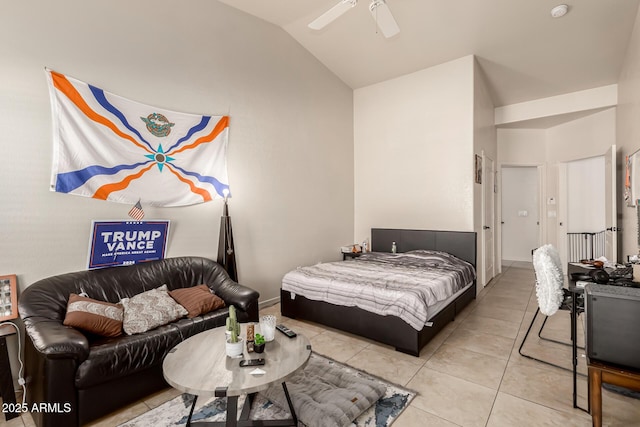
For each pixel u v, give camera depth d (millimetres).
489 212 5223
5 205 2279
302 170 4555
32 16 2367
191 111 3311
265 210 4039
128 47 2867
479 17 3533
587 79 4578
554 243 5938
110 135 2756
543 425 1794
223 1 3539
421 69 4695
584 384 2199
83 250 2621
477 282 4375
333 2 3590
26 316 2068
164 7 3102
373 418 1865
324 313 3193
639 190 3090
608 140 4875
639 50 3145
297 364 1717
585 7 3229
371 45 4320
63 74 2514
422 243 4594
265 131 4031
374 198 5285
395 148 5016
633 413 1866
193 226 3318
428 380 2268
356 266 3896
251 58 3859
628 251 3609
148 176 2990
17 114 2316
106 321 2189
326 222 4973
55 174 2467
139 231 2916
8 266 2291
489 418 1857
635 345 1506
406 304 2672
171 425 1868
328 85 5000
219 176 3516
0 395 1970
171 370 1659
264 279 4027
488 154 5156
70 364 1803
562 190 5770
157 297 2596
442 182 4512
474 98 4254
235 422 1620
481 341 2920
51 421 1751
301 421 1823
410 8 3537
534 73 4504
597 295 1586
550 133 5961
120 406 2002
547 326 3256
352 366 2475
